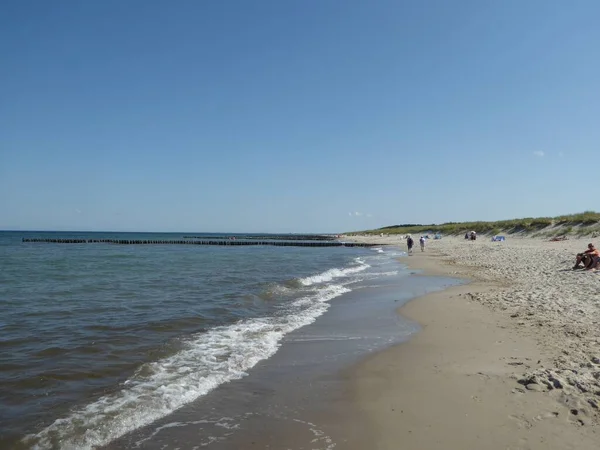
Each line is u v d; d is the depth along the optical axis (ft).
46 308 42.70
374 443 15.56
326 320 37.81
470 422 16.67
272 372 24.03
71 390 21.25
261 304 46.01
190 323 36.29
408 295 50.62
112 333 32.50
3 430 16.99
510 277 60.34
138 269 89.10
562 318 32.17
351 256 141.59
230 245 274.77
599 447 14.25
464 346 27.25
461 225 253.44
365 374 23.27
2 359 25.94
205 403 19.70
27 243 282.77
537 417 16.55
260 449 15.44
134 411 18.81
